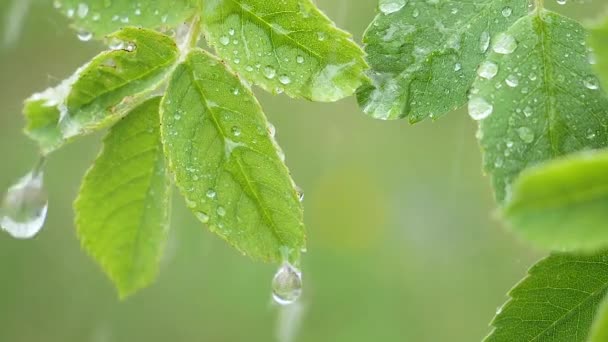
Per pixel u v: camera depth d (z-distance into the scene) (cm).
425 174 46
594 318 22
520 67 22
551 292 22
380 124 45
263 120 23
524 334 22
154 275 24
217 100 23
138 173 24
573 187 18
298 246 23
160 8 23
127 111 23
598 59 20
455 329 46
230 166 23
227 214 23
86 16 23
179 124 23
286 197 23
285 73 23
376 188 45
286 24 23
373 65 23
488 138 22
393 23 23
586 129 22
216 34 23
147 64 23
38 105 23
